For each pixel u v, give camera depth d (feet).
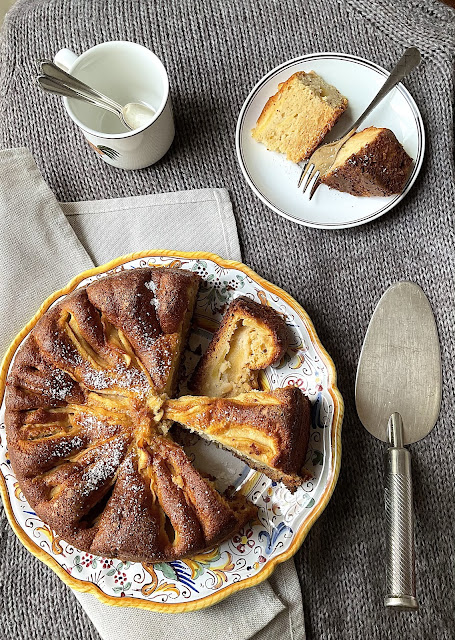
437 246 1.73
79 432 1.54
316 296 1.73
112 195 1.81
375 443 1.66
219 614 1.59
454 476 1.65
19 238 1.73
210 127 1.82
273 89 1.75
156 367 1.54
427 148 1.75
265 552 1.55
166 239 1.77
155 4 1.86
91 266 1.75
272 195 1.74
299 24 1.83
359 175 1.64
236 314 1.59
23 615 1.63
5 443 1.59
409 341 1.69
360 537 1.63
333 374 1.59
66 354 1.54
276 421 1.48
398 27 1.80
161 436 1.53
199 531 1.47
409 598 1.43
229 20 1.85
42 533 1.56
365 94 1.75
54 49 1.88
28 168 1.76
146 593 1.53
